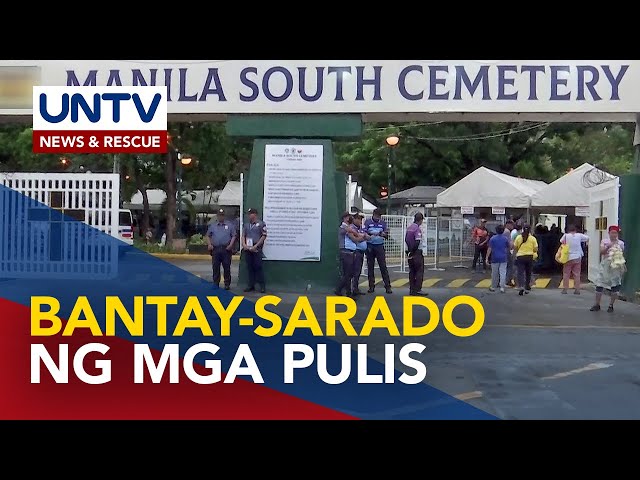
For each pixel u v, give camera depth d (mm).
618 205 17609
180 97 16562
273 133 16875
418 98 16203
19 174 17859
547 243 25797
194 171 36219
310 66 16438
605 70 15852
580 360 10633
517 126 38031
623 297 17516
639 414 7844
